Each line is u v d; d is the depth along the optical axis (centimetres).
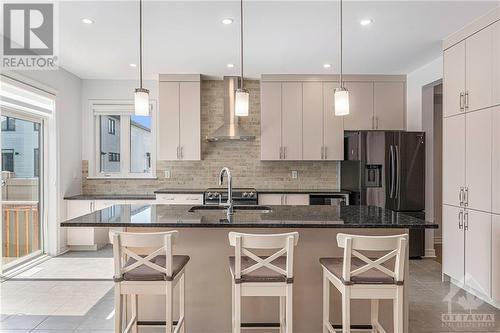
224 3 278
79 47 383
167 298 197
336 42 367
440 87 525
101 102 536
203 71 484
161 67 464
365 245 189
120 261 197
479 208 308
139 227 229
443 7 285
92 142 537
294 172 534
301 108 502
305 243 249
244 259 225
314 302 250
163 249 198
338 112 261
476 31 311
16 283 353
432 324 268
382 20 311
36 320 271
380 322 249
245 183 534
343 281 192
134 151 548
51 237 455
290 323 196
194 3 278
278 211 275
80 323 265
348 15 300
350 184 486
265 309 251
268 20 310
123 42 366
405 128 507
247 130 532
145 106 252
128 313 252
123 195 523
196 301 251
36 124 441
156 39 357
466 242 325
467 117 323
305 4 280
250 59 428
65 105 480
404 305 231
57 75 457
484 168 302
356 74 500
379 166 454
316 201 477
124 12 293
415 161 455
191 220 227
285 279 196
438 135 555
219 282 251
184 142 498
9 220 391
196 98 498
